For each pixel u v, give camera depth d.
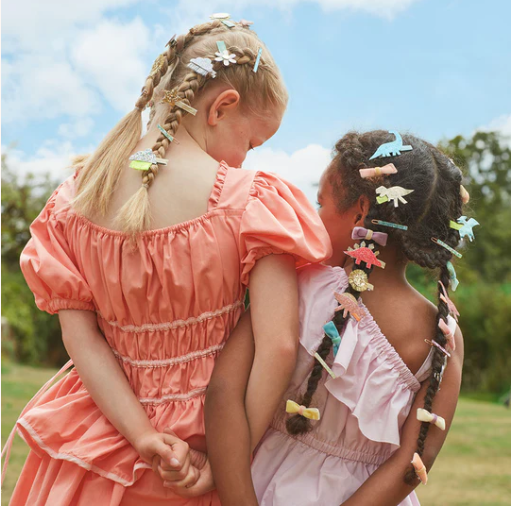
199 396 1.29
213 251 1.27
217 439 1.18
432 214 1.35
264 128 1.48
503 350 11.74
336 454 1.32
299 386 1.29
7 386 7.14
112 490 1.26
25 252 1.41
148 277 1.28
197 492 1.21
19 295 11.57
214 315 1.30
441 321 1.30
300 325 1.28
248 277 1.29
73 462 1.26
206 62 1.38
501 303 12.00
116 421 1.27
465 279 14.24
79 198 1.37
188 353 1.31
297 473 1.29
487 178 17.00
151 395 1.32
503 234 16.11
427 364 1.32
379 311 1.31
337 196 1.40
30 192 12.10
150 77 1.42
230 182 1.33
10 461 4.22
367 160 1.37
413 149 1.37
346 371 1.26
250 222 1.26
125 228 1.28
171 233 1.28
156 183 1.31
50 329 12.15
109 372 1.32
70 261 1.37
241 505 1.16
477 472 4.78
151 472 1.26
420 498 4.08
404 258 1.36
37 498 1.31
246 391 1.21
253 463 1.32
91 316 1.38
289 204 1.32
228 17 1.54
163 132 1.35
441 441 1.33
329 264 1.43
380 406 1.27
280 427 1.33
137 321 1.32
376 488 1.25
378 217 1.31
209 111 1.40
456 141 17.02
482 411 8.12
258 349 1.23
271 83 1.45
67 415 1.32
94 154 1.42
